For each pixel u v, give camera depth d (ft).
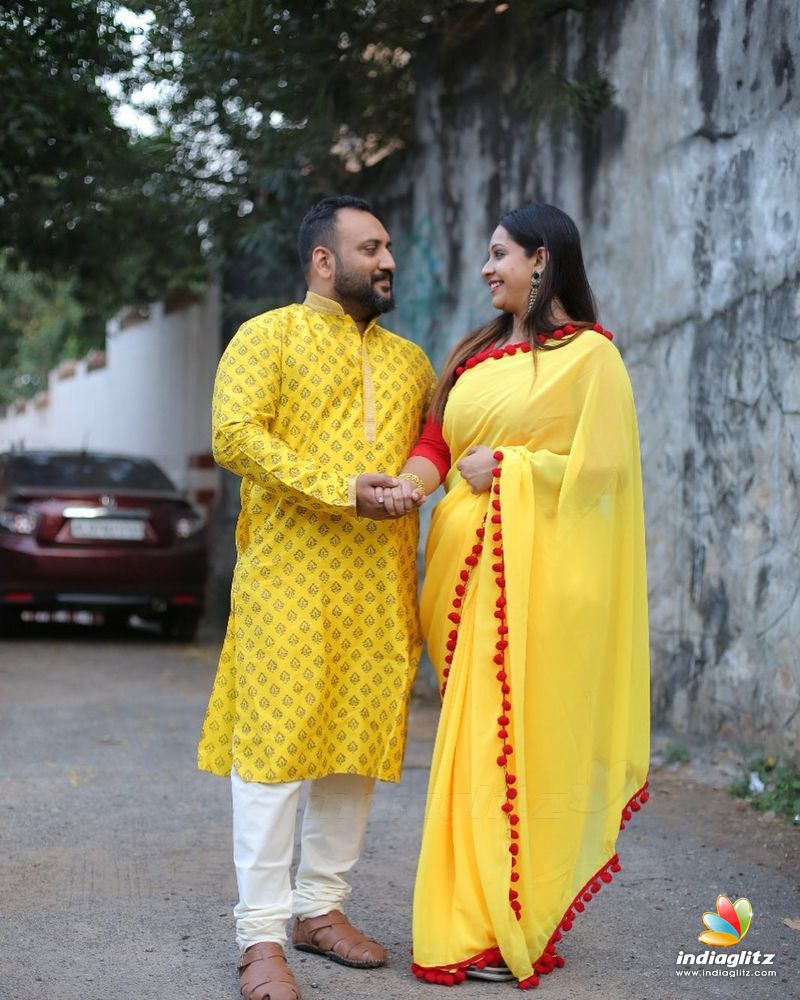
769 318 16.83
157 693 25.31
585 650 10.65
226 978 10.66
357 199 11.21
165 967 10.88
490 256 11.30
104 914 12.26
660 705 19.61
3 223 34.17
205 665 29.60
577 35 21.57
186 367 46.88
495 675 10.58
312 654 10.50
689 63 18.56
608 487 10.65
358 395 10.94
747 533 17.40
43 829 15.29
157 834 15.21
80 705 23.71
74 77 27.27
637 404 20.26
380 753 10.84
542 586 10.66
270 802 10.40
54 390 81.41
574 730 10.65
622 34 20.34
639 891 13.24
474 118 24.91
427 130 26.73
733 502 17.74
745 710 17.48
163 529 32.35
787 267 16.43
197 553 32.65
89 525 31.71
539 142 22.72
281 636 10.47
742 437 17.49
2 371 91.04
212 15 23.52
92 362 67.00
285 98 26.58
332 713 10.73
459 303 25.68
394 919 12.28
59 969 10.77
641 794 11.07
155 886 13.19
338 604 10.65
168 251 36.70
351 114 27.45
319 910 11.25
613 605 10.92
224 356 10.78
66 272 37.22
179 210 33.58
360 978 10.66
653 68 19.52
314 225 11.05
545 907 10.62
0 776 17.94
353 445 10.80
